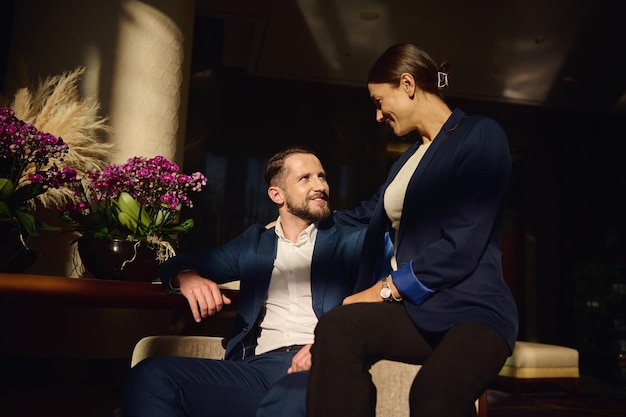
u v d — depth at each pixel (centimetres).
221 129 955
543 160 1112
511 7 698
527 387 539
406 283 132
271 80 984
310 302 174
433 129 156
